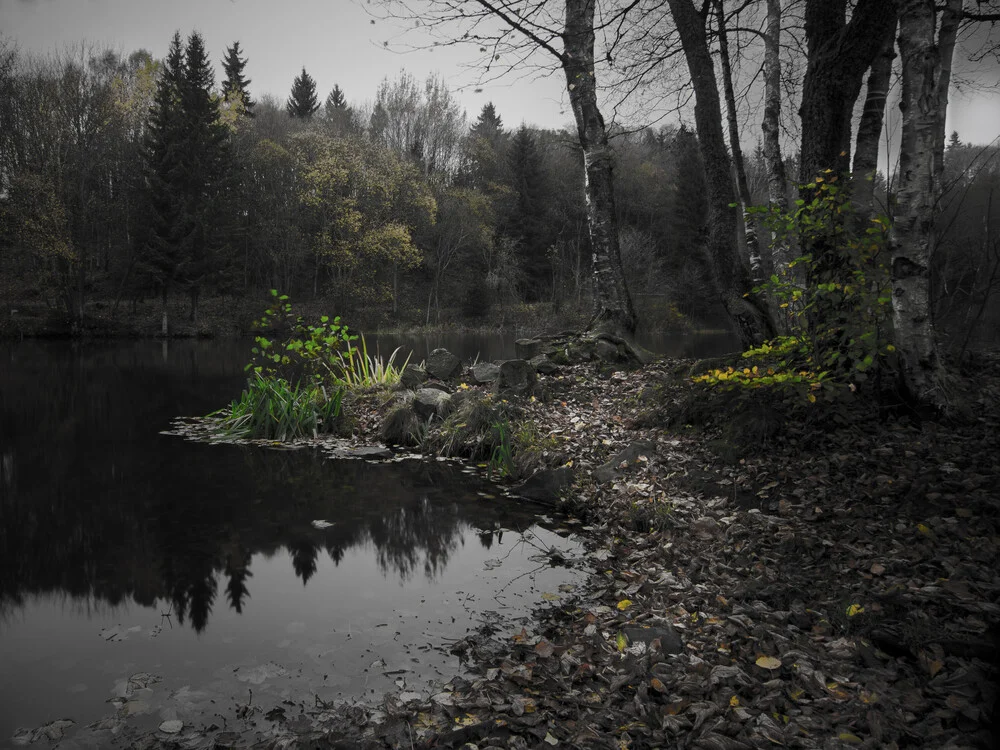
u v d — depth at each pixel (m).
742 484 4.98
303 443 8.20
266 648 3.02
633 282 44.25
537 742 2.25
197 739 2.27
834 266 5.53
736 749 2.13
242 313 36.78
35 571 4.02
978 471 4.12
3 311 29.70
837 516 4.12
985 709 2.16
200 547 4.50
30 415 10.18
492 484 6.29
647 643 2.89
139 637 3.13
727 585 3.55
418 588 3.79
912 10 4.62
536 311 47.22
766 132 10.05
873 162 6.63
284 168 41.22
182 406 11.23
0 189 28.84
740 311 7.96
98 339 29.59
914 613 2.82
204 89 36.00
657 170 48.44
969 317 6.77
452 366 9.88
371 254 40.62
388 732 2.31
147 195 33.03
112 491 5.94
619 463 5.75
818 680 2.50
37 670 2.79
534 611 3.46
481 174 55.28
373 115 50.31
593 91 10.88
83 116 29.20
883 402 5.48
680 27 8.24
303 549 4.46
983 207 6.27
